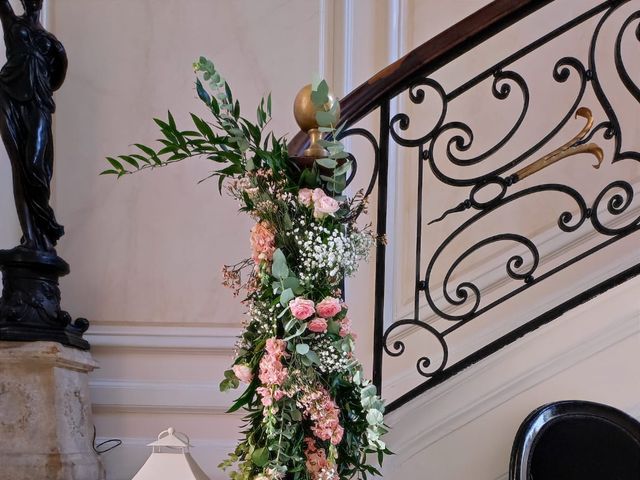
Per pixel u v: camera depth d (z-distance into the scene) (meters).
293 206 1.56
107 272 2.84
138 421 2.71
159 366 2.76
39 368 2.17
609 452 1.96
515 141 2.91
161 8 2.98
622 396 2.06
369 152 2.95
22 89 2.29
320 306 1.47
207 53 2.97
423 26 3.03
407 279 2.86
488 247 2.84
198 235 2.88
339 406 1.55
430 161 2.02
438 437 2.07
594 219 2.04
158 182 2.90
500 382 2.09
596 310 2.12
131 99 2.93
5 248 2.75
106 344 2.75
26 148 2.28
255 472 1.48
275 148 1.59
